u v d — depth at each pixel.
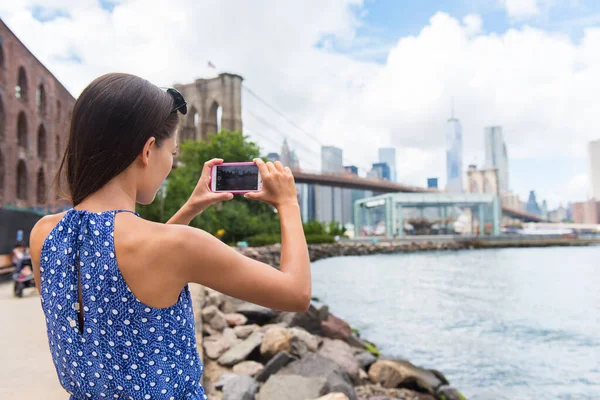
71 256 0.84
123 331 0.82
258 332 6.27
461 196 107.31
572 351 9.77
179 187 40.75
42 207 16.00
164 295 0.84
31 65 28.14
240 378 4.33
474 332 11.96
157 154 0.97
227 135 51.22
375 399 5.07
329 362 5.18
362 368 6.66
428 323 13.33
